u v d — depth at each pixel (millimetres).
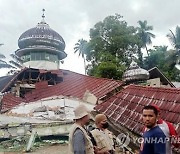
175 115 9656
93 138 6039
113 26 45938
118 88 22734
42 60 34094
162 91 12406
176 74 53281
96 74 37188
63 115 19828
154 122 3947
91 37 47250
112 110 14641
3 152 13859
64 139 15984
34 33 34469
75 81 27812
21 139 15312
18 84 29516
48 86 28703
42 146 14883
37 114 19922
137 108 12758
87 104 20797
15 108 20953
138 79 22219
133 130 10938
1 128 15867
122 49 45688
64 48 36406
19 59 35688
